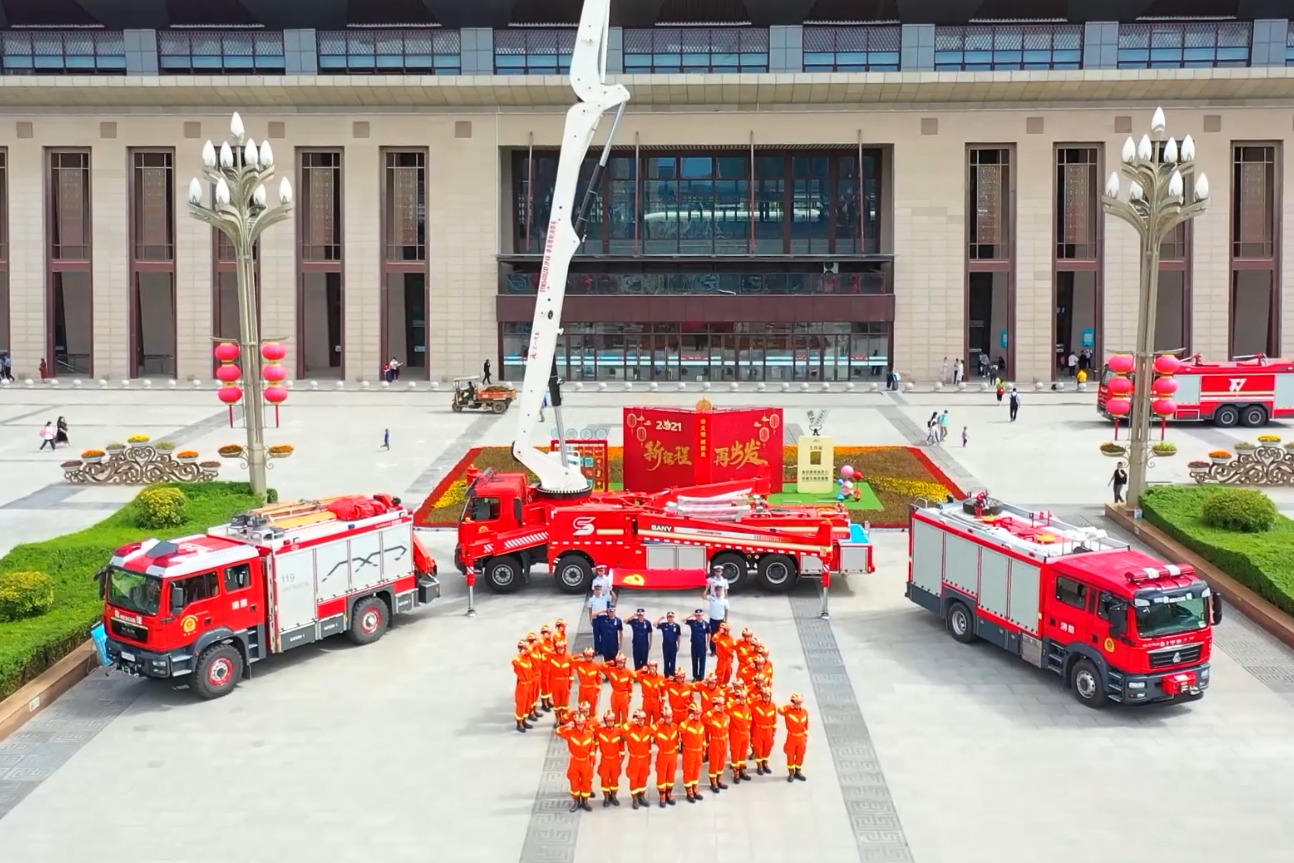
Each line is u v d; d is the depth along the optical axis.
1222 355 67.94
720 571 24.53
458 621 25.75
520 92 68.00
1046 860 15.66
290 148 69.19
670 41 69.75
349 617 23.75
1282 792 17.61
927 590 25.30
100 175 69.06
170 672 20.73
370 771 18.38
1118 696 20.12
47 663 21.91
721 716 17.55
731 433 36.84
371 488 39.06
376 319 69.81
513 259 69.38
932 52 68.19
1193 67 67.56
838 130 69.19
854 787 17.81
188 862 15.62
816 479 37.75
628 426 37.62
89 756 18.92
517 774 18.30
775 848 15.99
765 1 68.44
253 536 22.42
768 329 71.56
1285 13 68.25
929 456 44.84
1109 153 67.75
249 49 69.38
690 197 74.69
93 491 38.78
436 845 16.08
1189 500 32.94
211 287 69.25
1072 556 21.67
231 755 18.97
